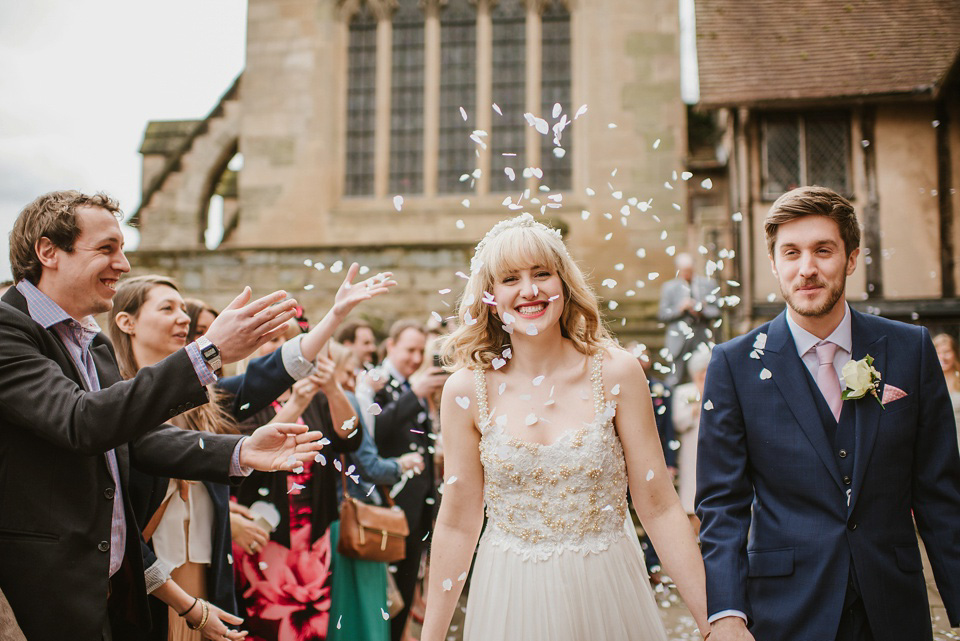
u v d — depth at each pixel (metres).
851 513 2.83
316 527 4.23
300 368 3.70
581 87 15.38
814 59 12.94
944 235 12.42
